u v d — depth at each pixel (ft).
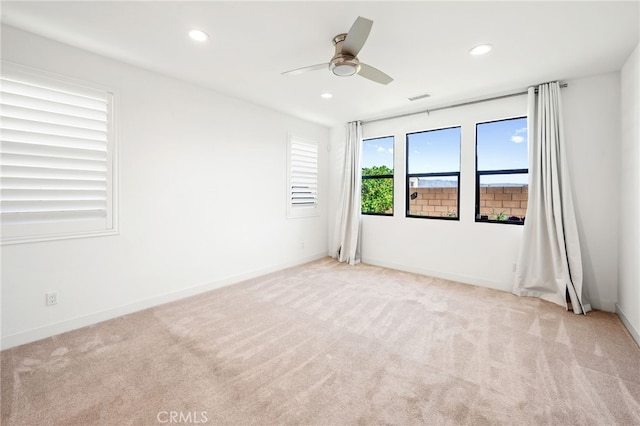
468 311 9.59
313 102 12.59
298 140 15.28
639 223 7.59
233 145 12.14
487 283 12.12
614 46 7.73
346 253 16.38
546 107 10.14
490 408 5.25
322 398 5.49
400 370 6.38
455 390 5.73
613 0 5.84
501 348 7.30
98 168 8.49
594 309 9.82
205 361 6.65
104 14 6.46
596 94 9.62
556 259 10.09
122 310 9.09
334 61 7.06
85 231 8.28
